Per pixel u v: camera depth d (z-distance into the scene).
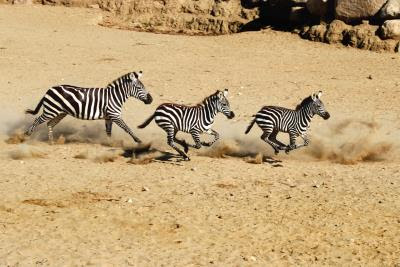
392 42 31.42
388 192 14.38
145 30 38.34
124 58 29.53
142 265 10.55
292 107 22.11
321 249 11.46
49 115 17.70
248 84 25.19
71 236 11.59
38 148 17.34
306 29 33.91
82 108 17.56
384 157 17.36
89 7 41.31
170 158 16.75
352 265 10.89
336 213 13.06
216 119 20.39
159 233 11.86
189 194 13.95
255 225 12.37
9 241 11.28
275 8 36.56
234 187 14.51
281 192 14.23
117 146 17.89
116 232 11.84
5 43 31.47
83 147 17.69
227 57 30.23
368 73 27.48
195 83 25.14
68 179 14.73
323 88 24.84
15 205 12.95
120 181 14.70
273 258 11.03
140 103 22.25
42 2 41.28
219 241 11.62
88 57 29.53
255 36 34.50
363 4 32.38
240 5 38.91
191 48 32.22
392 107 22.30
